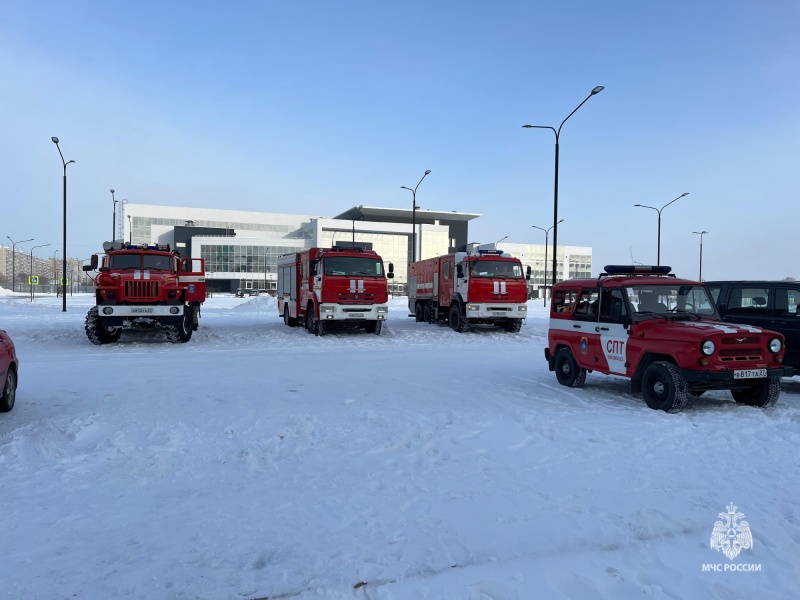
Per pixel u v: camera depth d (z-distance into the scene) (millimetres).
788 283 9742
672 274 9945
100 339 17312
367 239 113625
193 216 126688
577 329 9828
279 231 134500
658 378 8094
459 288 22328
